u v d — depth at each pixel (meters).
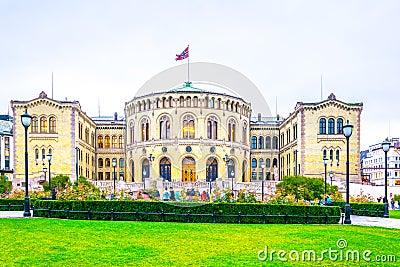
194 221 29.23
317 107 82.56
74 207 30.48
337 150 82.19
